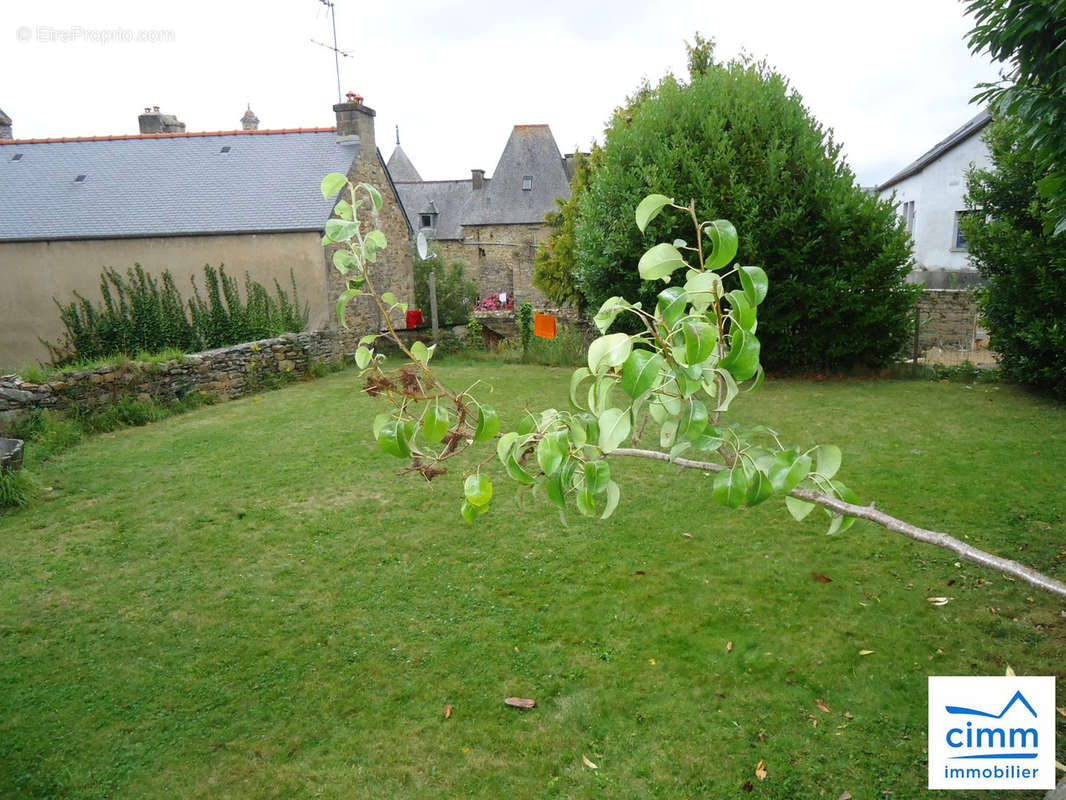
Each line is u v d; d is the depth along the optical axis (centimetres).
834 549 478
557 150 3769
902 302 1062
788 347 1110
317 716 333
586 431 173
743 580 441
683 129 1116
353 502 606
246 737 320
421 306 2080
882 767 286
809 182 1045
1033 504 534
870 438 738
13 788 291
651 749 303
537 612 416
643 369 135
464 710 333
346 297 174
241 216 1470
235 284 1445
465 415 175
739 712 323
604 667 360
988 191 870
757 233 1040
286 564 493
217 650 390
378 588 454
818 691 334
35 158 1698
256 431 864
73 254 1453
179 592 457
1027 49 370
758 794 277
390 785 289
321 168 1599
